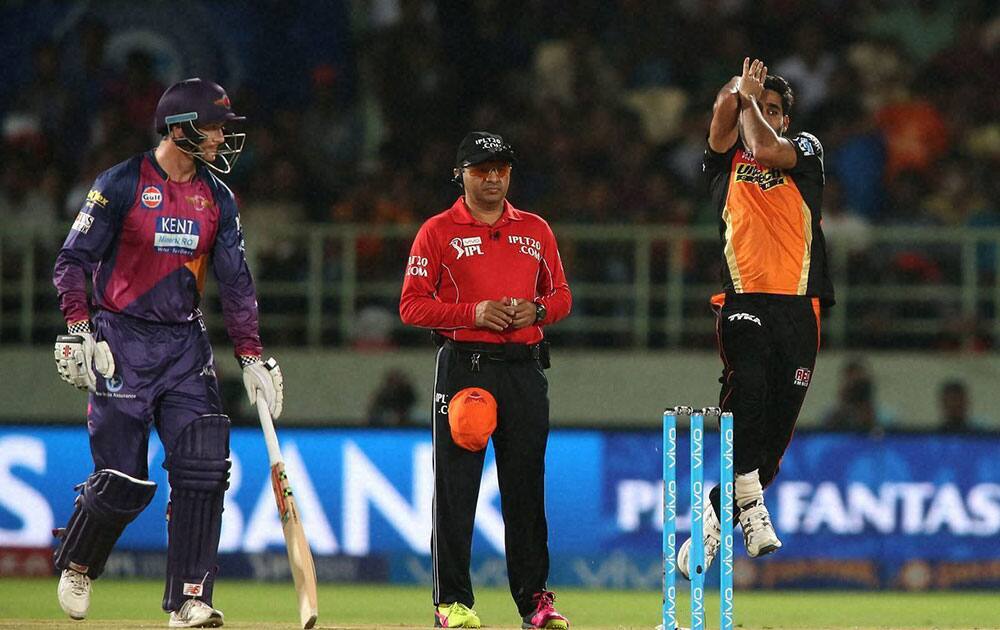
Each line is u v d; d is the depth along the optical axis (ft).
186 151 73.46
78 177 186.80
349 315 173.78
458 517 78.18
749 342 72.95
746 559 134.82
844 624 106.42
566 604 121.49
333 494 135.54
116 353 73.72
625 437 135.85
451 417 76.28
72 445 136.56
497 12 193.98
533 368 78.84
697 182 180.96
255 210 179.83
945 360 170.81
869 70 186.50
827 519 135.13
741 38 191.72
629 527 135.33
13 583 132.26
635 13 193.77
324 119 190.49
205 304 171.22
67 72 191.93
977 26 193.98
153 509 136.26
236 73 196.54
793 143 74.33
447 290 78.74
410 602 122.11
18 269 176.24
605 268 173.68
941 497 135.64
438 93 188.65
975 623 109.09
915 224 179.11
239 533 135.54
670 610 64.39
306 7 196.75
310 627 70.38
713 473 133.59
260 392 75.97
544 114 185.26
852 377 160.15
